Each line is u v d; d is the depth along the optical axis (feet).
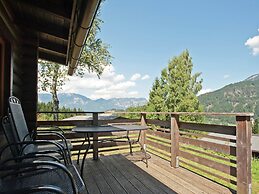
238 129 8.63
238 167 8.59
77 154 14.19
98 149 15.81
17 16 11.95
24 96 13.52
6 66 9.96
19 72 12.78
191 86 67.10
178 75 64.75
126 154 15.75
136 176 10.85
